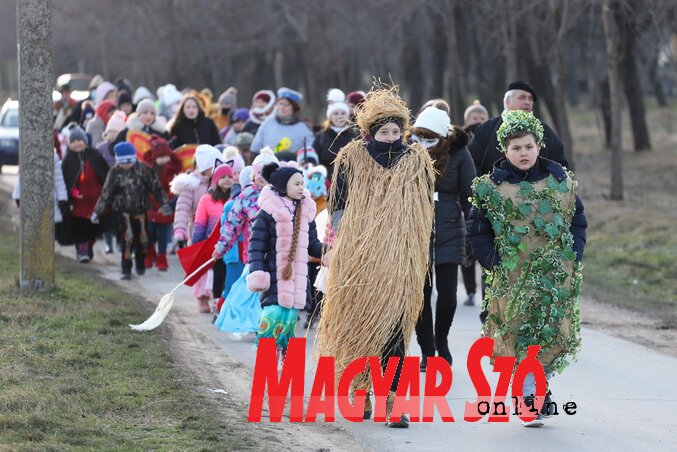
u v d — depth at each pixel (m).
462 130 23.02
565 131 67.88
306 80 149.12
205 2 102.12
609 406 20.84
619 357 25.83
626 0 61.31
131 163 36.25
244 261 26.73
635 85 92.38
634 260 41.69
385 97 19.08
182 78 113.44
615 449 17.81
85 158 39.34
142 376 21.05
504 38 63.78
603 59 91.69
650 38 74.06
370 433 18.39
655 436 18.66
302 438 17.86
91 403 18.58
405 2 84.00
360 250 18.42
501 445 17.91
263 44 105.75
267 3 101.50
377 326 18.33
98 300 29.36
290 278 20.75
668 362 25.39
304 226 21.00
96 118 47.50
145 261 38.00
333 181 19.23
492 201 18.09
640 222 50.16
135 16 107.06
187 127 40.81
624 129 115.00
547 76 85.12
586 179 73.31
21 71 28.94
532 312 18.14
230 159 29.80
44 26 28.62
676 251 42.97
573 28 78.19
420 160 18.89
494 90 90.88
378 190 18.69
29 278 29.38
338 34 103.19
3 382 19.52
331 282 18.66
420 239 18.56
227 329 25.92
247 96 113.44
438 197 22.86
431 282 22.22
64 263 38.56
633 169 79.25
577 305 18.39
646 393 22.03
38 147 29.11
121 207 36.25
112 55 111.56
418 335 22.72
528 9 61.78
